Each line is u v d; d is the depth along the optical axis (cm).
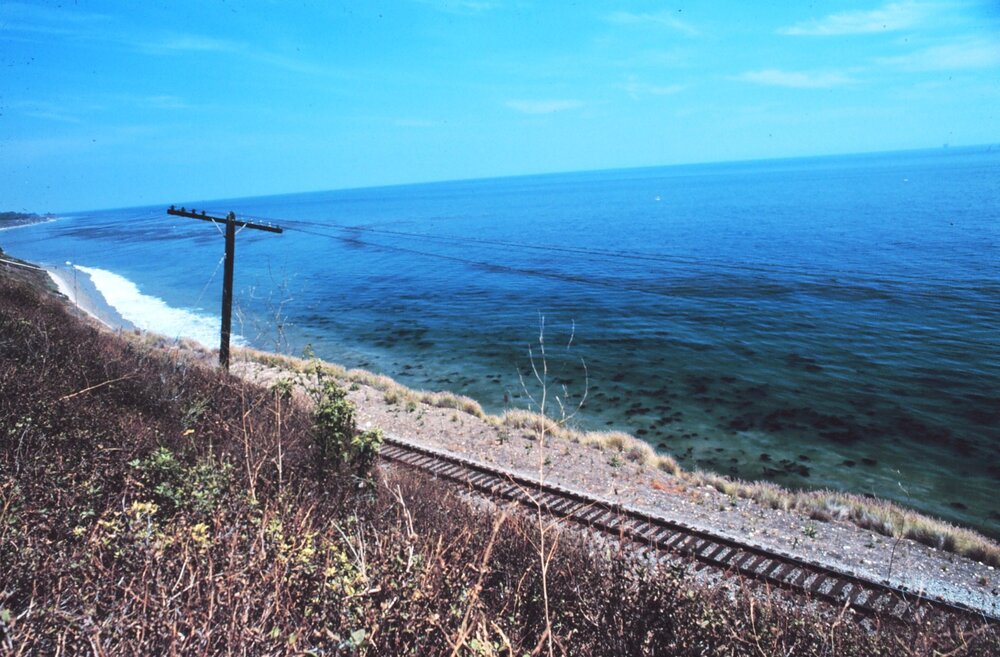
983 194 11281
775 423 2212
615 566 450
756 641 390
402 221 12925
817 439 2070
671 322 3675
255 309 4522
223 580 254
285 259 7538
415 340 3631
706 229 8031
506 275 5691
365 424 1691
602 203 15975
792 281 4556
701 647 374
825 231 7088
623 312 4006
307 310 4541
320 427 786
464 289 5203
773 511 1229
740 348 3130
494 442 1565
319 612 260
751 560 853
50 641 233
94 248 10612
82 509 358
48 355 1073
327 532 389
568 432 1750
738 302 4081
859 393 2470
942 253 5181
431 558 308
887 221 7825
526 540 503
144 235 13188
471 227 10681
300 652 229
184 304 4712
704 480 1438
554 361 3058
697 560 852
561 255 6569
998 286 3978
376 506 657
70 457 504
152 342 2530
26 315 1627
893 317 3512
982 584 934
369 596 268
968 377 2578
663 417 2294
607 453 1550
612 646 364
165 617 232
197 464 521
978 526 1519
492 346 3409
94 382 1004
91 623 225
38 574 268
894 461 1897
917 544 1094
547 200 18875
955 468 1836
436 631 262
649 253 6212
